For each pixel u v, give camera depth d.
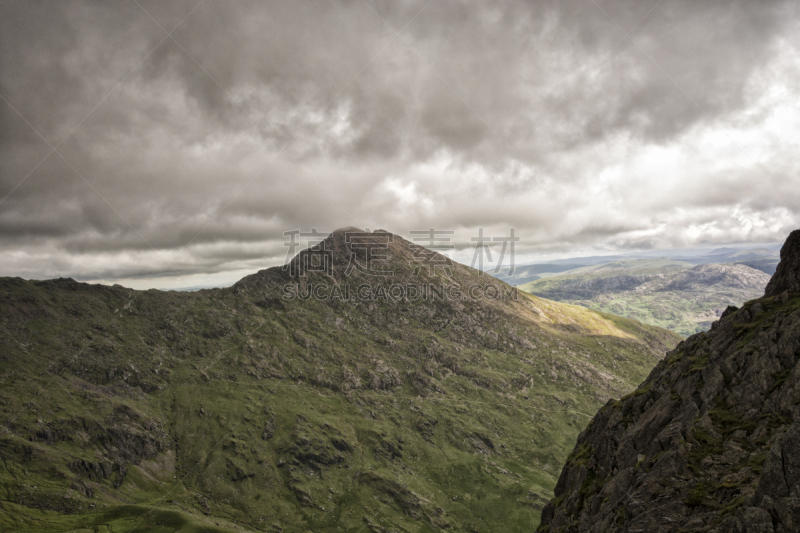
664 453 65.88
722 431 64.38
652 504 58.41
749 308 85.12
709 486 56.25
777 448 46.38
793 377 62.53
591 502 80.31
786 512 42.44
